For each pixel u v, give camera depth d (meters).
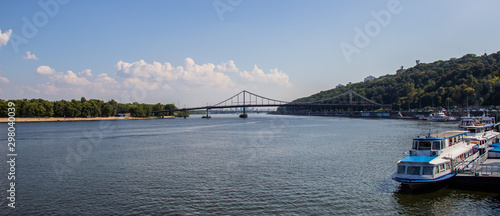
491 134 65.75
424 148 46.75
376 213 36.22
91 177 53.00
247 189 45.03
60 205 39.56
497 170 45.34
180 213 36.56
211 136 126.38
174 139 114.88
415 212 36.31
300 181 48.81
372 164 60.56
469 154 52.66
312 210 37.06
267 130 158.50
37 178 52.66
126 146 93.44
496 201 38.91
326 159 66.38
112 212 37.12
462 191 42.47
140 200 41.00
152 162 65.44
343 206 38.25
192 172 55.66
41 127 195.25
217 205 38.91
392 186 45.75
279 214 36.00
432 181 40.78
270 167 59.03
